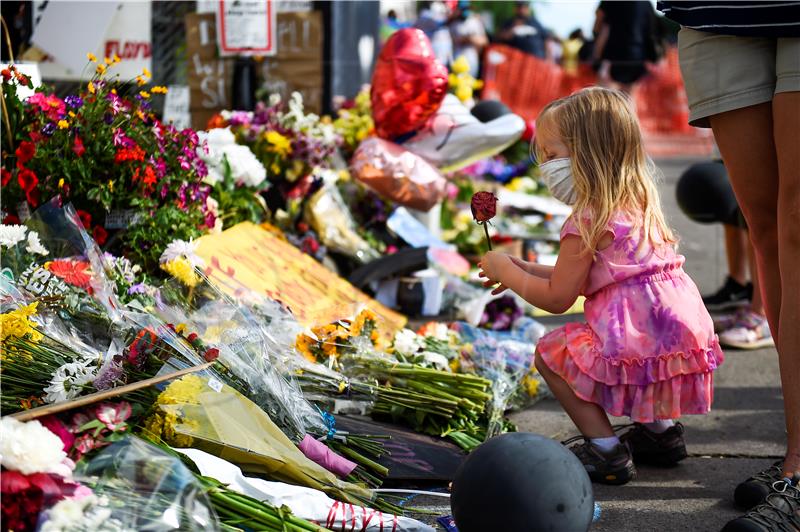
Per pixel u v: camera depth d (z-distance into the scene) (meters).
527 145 10.72
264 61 8.55
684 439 4.82
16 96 4.93
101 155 4.99
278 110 7.45
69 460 2.80
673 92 16.75
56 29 7.54
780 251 3.77
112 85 5.45
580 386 4.00
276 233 6.37
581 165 3.96
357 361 4.56
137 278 4.72
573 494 2.94
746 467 4.39
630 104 4.08
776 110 3.74
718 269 9.18
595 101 4.04
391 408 4.43
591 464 4.09
